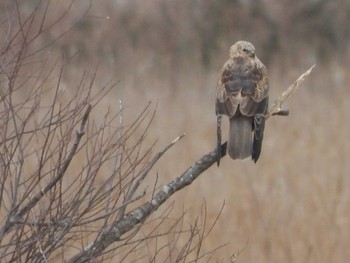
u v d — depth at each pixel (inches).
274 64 1894.7
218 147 449.7
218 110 482.6
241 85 491.2
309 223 813.9
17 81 494.3
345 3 2048.5
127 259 556.1
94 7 1770.4
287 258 774.5
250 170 951.0
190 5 1984.5
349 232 804.0
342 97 1289.4
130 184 429.7
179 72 1651.1
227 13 2004.2
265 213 828.6
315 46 1996.8
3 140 414.3
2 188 412.2
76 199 416.2
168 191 432.8
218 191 876.0
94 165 472.4
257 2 2026.3
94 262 420.2
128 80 1386.6
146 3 1923.0
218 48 1921.8
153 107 1219.2
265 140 1072.8
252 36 2006.6
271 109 480.7
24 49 450.9
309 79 1616.6
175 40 1882.4
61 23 1210.0
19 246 413.4
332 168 937.5
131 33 1831.9
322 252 780.0
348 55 1942.7
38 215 442.0
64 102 570.3
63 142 415.2
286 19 2028.8
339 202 842.8
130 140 797.2
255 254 773.9
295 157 993.5
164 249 632.4
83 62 1528.1
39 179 410.6
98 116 962.7
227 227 800.3
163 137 1046.4
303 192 874.1
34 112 469.7
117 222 422.6
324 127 1113.4
